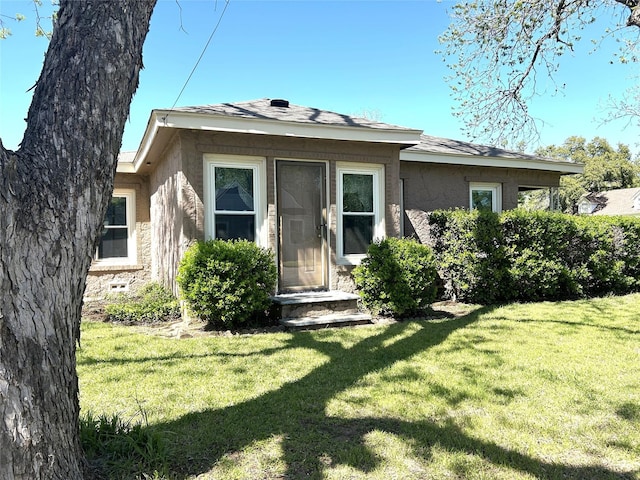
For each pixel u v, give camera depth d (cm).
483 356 456
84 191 193
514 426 293
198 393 357
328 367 425
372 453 258
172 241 718
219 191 650
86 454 235
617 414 311
